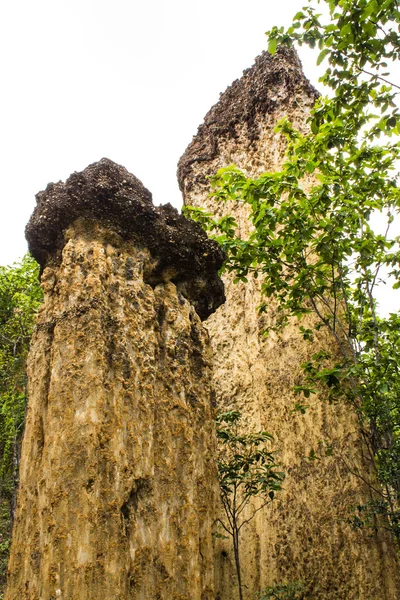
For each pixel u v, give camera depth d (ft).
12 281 47.55
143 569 12.21
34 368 13.87
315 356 25.82
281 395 29.53
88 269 14.29
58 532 11.40
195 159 41.83
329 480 25.45
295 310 26.27
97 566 11.19
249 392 31.99
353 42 17.31
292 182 23.98
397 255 25.27
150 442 13.42
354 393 23.80
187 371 15.42
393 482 22.47
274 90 38.63
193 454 14.32
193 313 16.96
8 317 47.47
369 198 25.27
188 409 14.79
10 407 43.65
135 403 13.43
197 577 13.05
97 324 13.34
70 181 15.46
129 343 14.05
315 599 23.88
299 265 26.27
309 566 24.73
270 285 26.32
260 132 38.24
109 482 12.05
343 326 27.81
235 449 29.89
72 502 11.60
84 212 15.23
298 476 26.86
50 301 14.87
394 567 22.33
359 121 21.98
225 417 24.68
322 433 26.48
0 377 45.91
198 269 17.40
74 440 12.14
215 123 42.63
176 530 13.20
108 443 12.43
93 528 11.43
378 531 22.98
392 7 16.47
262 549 27.25
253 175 37.27
